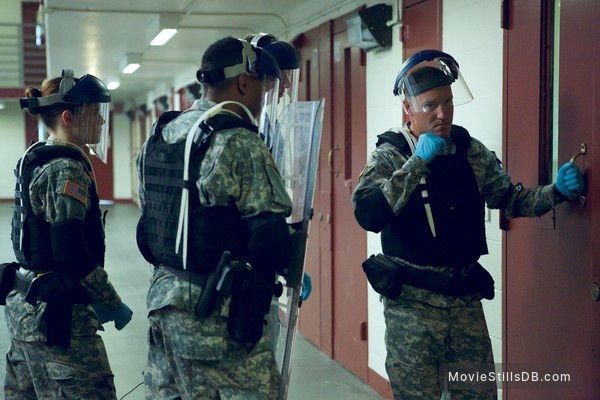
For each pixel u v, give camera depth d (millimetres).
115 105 20266
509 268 2998
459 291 2570
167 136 2395
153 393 2488
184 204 2293
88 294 2764
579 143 2525
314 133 2541
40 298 2693
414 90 2568
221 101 2418
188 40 7754
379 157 2635
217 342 2273
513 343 2982
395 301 2635
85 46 8383
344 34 4824
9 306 2832
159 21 6164
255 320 2266
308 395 4336
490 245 3145
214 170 2242
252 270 2285
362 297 4582
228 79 2398
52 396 2795
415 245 2574
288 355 2506
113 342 5668
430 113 2559
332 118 5090
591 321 2500
